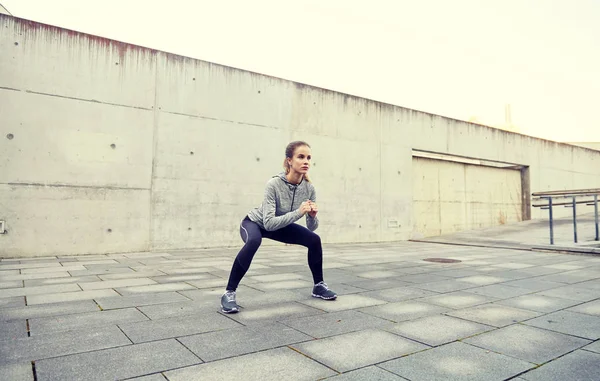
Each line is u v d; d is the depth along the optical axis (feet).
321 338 7.52
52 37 22.99
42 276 14.97
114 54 24.81
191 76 27.50
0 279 14.23
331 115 34.68
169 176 26.11
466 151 45.60
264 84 30.86
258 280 14.33
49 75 22.76
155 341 7.22
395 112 39.40
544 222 47.42
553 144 57.06
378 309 9.93
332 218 34.17
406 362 6.29
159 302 10.50
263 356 6.50
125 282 13.66
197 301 10.66
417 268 17.93
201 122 27.63
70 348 6.75
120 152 24.52
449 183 45.16
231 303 9.45
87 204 23.34
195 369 5.89
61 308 9.71
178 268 17.38
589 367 6.12
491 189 49.67
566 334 7.87
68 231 22.72
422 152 42.39
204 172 27.48
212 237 27.43
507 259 21.57
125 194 24.52
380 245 32.81
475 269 17.56
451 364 6.22
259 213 10.17
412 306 10.29
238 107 29.40
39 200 22.06
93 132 23.80
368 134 37.11
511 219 51.65
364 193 36.37
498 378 5.67
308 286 13.12
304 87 33.14
